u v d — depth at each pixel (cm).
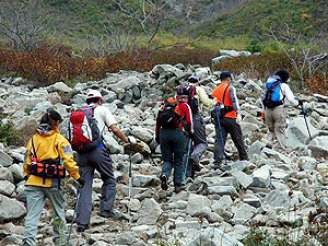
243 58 2741
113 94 1852
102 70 2375
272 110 1344
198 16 6675
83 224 887
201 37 5475
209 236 748
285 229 838
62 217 831
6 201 920
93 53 3047
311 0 5928
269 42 4141
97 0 6181
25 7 3881
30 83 2264
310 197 1015
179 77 1909
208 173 1157
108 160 934
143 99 1853
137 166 1193
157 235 855
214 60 2978
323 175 1142
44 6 5591
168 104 1065
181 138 1055
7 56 2445
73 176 819
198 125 1149
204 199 979
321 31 5403
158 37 4328
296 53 2698
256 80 2192
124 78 2070
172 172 1167
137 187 1094
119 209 992
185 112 1090
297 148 1344
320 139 1333
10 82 2264
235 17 6206
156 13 4122
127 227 919
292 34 4078
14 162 1118
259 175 1066
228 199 986
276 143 1369
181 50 3297
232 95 1195
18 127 1366
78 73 2348
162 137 1062
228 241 751
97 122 925
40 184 806
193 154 1139
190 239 807
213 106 1202
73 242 841
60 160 815
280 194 979
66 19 5828
